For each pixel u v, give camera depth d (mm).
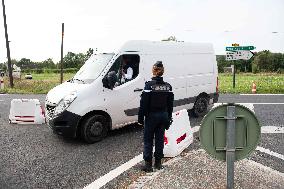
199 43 9969
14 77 31484
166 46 8883
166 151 6227
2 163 6164
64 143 7480
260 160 6117
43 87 21109
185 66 9375
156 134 5531
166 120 5500
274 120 9703
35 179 5367
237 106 3807
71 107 7160
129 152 6730
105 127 7668
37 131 8695
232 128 3826
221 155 3914
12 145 7359
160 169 5449
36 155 6617
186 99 9406
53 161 6234
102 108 7500
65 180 5297
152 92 5398
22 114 9719
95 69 7840
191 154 6156
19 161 6262
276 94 17203
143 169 5598
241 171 5219
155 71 5520
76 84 7680
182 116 6852
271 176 5027
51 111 7477
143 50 8289
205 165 5508
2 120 10266
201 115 10086
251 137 3844
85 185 5078
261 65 80750
